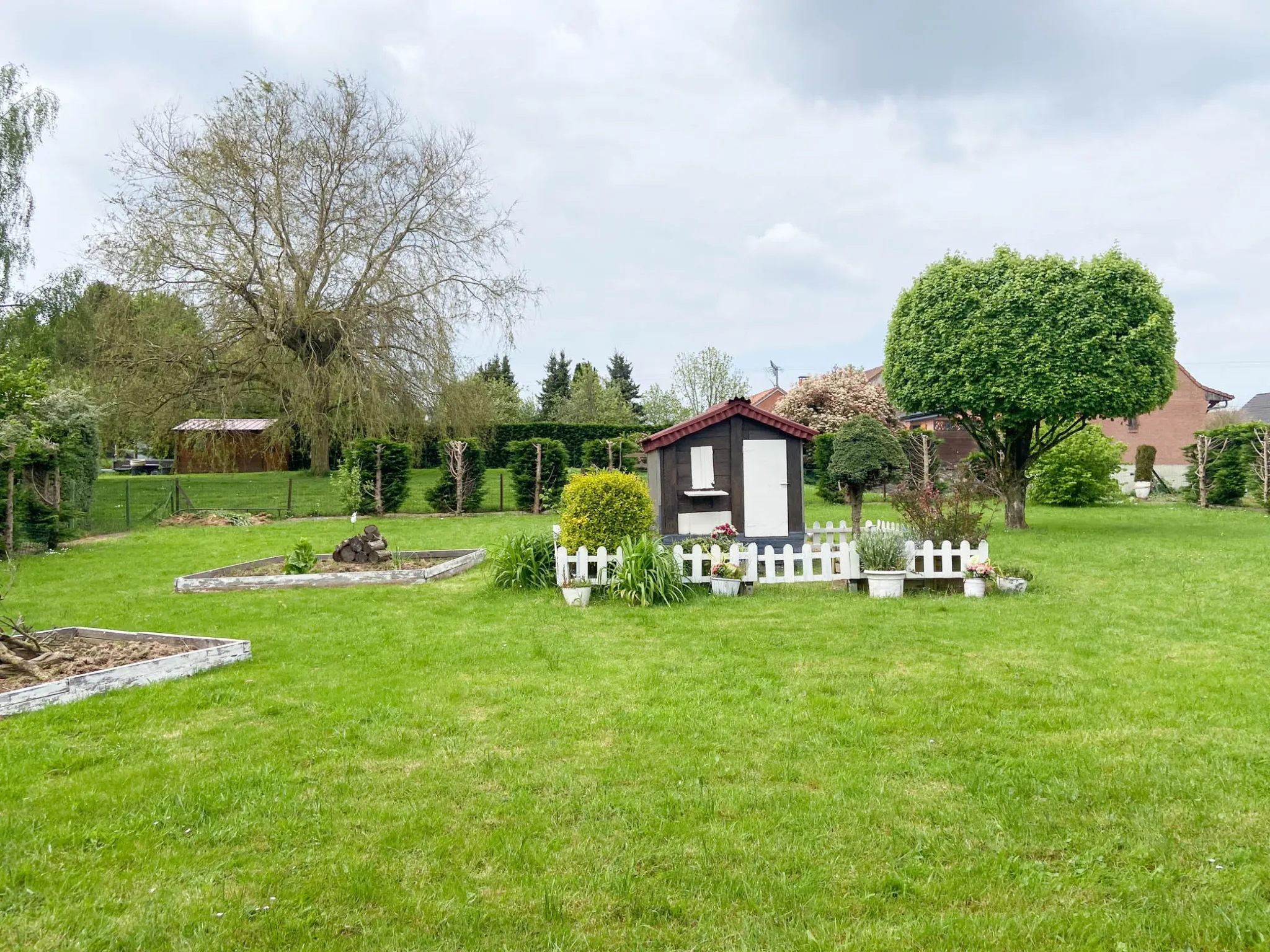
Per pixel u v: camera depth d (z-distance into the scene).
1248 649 7.15
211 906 3.15
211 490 27.53
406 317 27.14
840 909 3.11
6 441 8.66
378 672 6.69
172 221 25.09
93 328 25.48
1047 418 18.11
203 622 8.80
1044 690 5.90
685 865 3.46
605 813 3.96
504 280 28.75
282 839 3.71
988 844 3.62
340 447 29.00
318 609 9.61
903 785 4.27
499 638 7.96
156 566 13.46
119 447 27.36
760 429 13.90
